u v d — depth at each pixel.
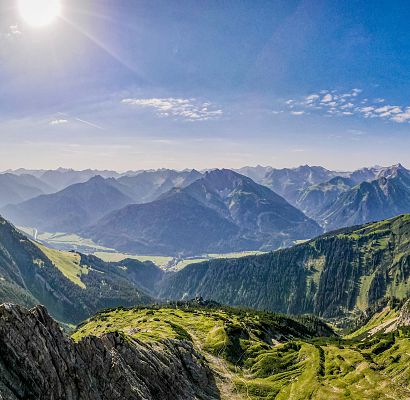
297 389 189.62
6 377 70.75
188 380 159.12
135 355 127.31
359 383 192.25
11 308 79.19
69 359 86.31
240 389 182.75
